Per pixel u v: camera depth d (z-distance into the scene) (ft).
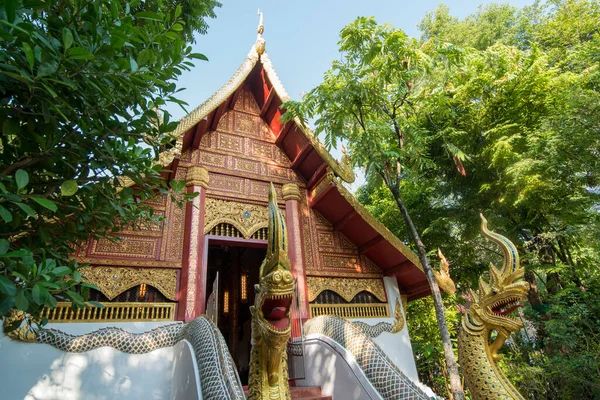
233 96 31.09
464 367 14.65
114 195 12.32
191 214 25.57
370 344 16.60
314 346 21.21
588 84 33.50
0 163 9.77
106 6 10.47
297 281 27.32
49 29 9.23
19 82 8.82
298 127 30.12
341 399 17.48
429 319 44.09
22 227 10.69
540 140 33.96
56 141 9.86
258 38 31.32
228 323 44.98
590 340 31.07
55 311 19.79
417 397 12.92
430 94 27.07
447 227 46.03
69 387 17.92
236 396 11.03
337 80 24.27
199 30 27.14
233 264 47.83
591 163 31.04
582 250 39.52
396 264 31.81
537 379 32.96
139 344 20.29
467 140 43.47
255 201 29.53
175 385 18.22
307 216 31.50
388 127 24.72
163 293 22.97
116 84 10.16
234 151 30.94
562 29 46.88
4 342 17.42
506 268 14.64
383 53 22.26
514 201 37.06
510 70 39.78
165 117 12.14
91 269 21.72
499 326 14.44
